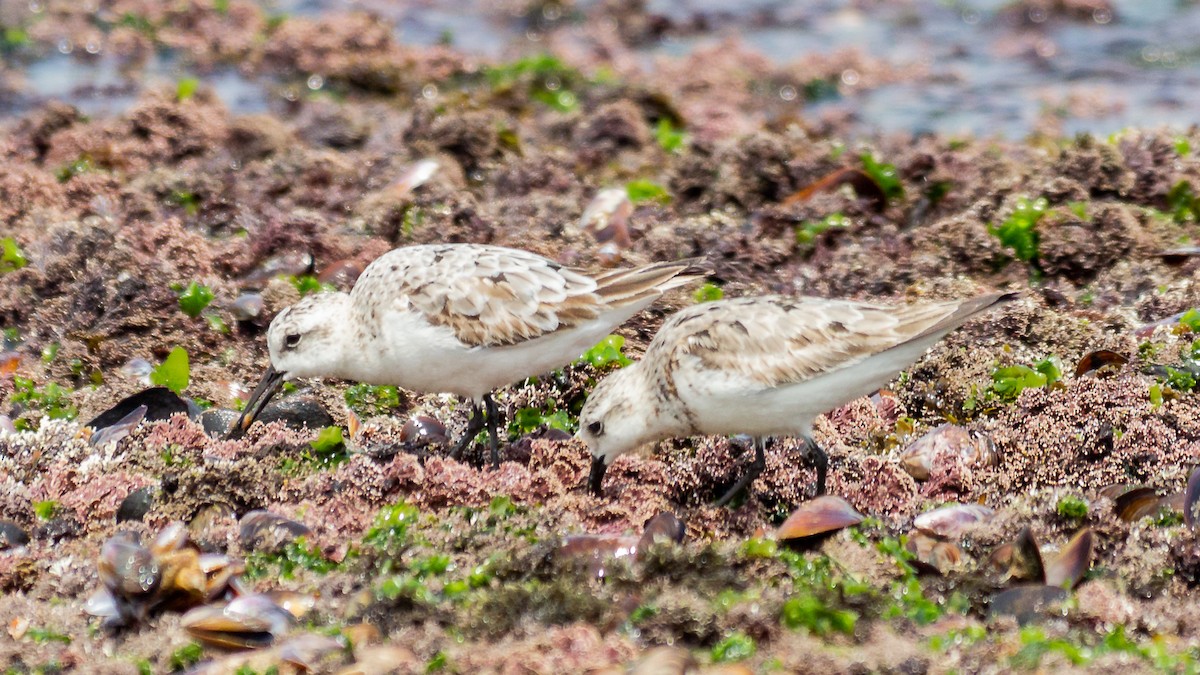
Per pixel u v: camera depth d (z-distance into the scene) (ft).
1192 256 55.06
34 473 41.09
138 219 61.46
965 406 44.06
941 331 36.70
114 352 49.80
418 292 41.11
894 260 55.62
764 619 30.27
